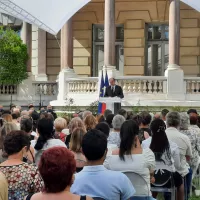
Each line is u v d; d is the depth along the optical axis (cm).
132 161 696
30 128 966
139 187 695
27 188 584
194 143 1105
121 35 3556
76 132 837
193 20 3419
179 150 916
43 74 3481
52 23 2027
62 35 3042
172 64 2861
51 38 3519
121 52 3562
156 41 3503
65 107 2856
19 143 605
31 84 3166
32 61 3509
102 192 534
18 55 3020
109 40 2833
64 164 428
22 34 3406
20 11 1784
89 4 3494
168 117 980
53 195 429
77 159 825
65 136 1087
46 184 429
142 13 3459
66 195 431
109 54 2834
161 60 3497
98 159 545
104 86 2633
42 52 3494
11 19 3500
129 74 3491
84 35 3519
